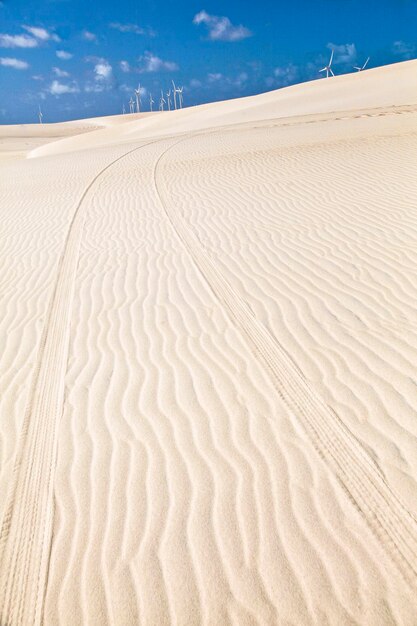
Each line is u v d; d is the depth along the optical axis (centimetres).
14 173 1988
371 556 265
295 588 254
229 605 249
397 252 661
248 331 514
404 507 292
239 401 405
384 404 379
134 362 481
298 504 302
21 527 309
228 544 281
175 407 406
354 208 874
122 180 1430
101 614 252
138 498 320
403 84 3369
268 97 4669
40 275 757
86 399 430
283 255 711
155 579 266
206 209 1012
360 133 1653
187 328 536
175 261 743
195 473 335
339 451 339
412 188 935
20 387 461
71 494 329
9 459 369
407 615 236
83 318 591
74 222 1042
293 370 437
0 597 267
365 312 520
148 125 4884
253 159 1462
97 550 286
